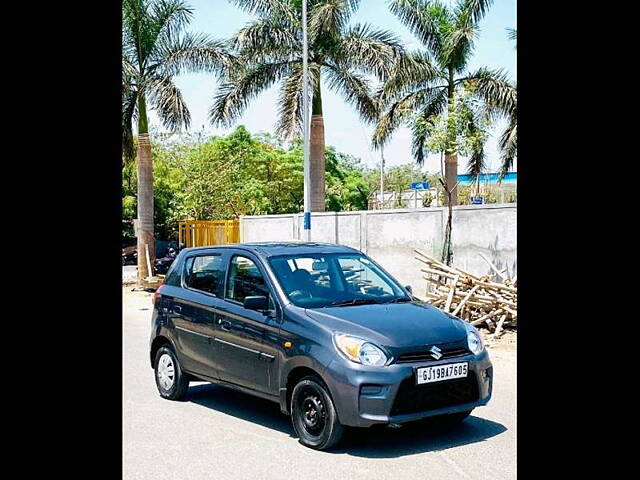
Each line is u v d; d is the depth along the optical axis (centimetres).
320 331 577
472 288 1256
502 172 2264
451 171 2209
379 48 2189
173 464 549
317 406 574
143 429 651
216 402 757
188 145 4347
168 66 2269
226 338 672
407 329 574
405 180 5800
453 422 651
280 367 608
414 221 1736
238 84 2284
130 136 2386
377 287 690
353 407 544
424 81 2173
